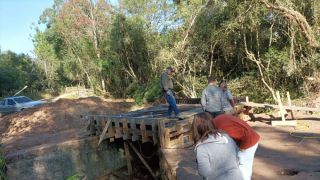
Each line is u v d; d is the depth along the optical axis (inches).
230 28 772.6
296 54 730.2
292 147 342.0
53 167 503.2
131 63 1145.4
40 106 895.1
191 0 904.3
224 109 401.7
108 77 1257.4
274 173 266.8
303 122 471.8
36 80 2283.5
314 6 676.1
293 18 681.6
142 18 1112.2
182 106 659.4
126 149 543.2
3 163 463.8
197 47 904.3
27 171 484.7
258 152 332.5
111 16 1354.6
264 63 804.6
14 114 893.8
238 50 834.8
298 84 749.9
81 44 1381.6
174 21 999.6
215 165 137.9
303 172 263.0
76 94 1561.3
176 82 928.3
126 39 1101.1
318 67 689.6
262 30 776.3
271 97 781.9
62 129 761.6
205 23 866.1
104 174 547.2
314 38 671.8
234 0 761.6
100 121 556.7
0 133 780.6
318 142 354.3
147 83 1048.8
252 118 531.8
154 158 543.8
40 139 624.4
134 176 545.3
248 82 841.5
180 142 415.2
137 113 589.6
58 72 2176.4
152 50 1090.7
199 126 142.7
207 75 946.1
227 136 145.3
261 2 711.7
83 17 1373.0
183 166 315.3
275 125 463.8
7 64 2226.9
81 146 531.8
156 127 442.3
